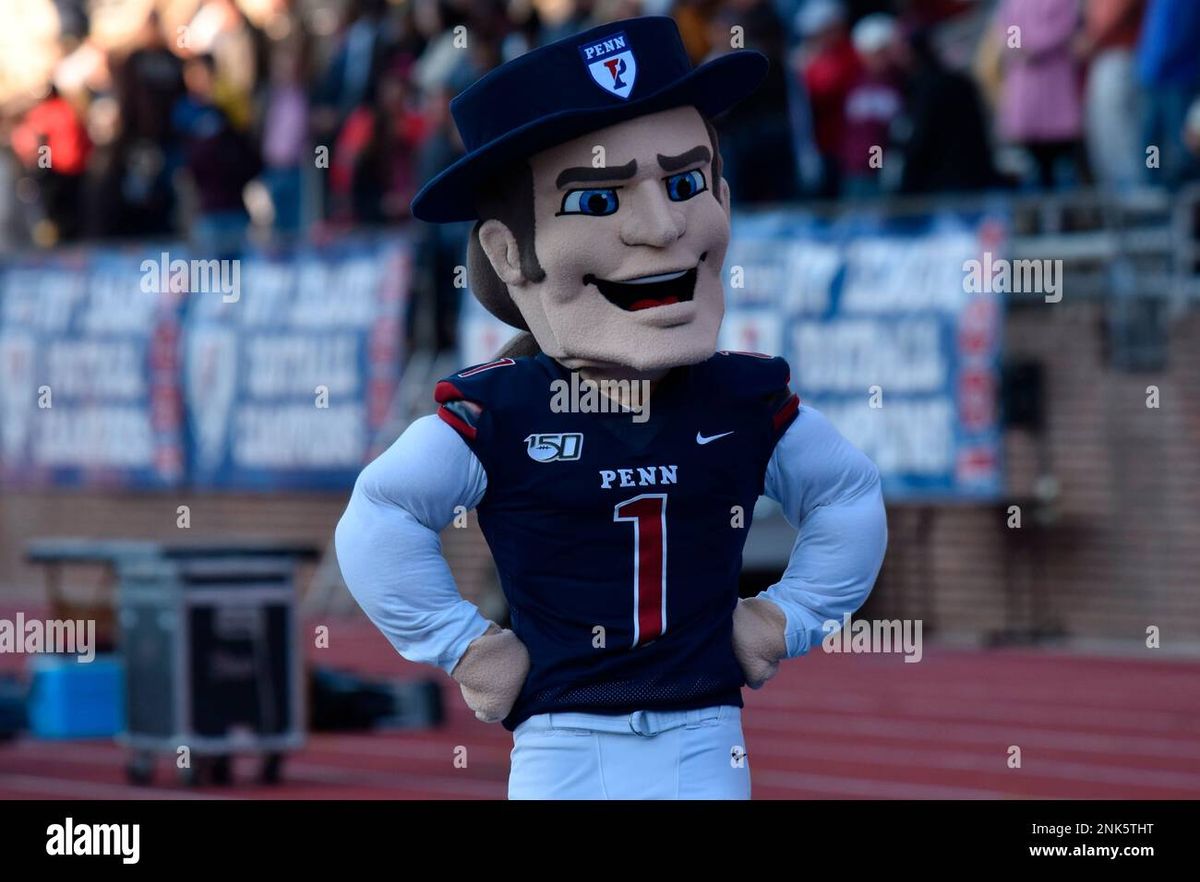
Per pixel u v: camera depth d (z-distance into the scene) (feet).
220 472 66.85
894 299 53.16
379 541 15.74
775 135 55.36
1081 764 36.60
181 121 72.79
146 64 72.74
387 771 37.22
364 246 63.57
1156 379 53.26
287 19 73.41
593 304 15.79
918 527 56.59
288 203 68.44
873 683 48.80
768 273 54.90
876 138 55.88
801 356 54.39
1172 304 53.11
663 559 15.81
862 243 53.67
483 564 62.03
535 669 15.99
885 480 53.31
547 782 15.88
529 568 15.90
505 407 15.81
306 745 41.01
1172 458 52.90
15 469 72.08
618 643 15.76
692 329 15.81
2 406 72.38
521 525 15.88
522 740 16.10
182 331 67.67
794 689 48.16
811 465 16.37
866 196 55.88
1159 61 51.29
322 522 66.80
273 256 65.57
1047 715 42.93
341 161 66.95
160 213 72.69
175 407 67.77
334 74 67.51
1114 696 45.50
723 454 15.96
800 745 39.63
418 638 15.90
